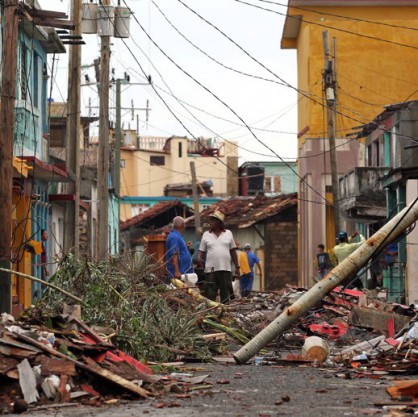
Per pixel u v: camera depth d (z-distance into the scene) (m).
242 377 14.08
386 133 45.56
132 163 110.19
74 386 11.88
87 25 35.94
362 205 45.44
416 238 34.22
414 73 61.44
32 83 34.38
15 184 29.97
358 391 12.48
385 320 20.02
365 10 61.50
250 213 66.00
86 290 16.80
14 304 29.08
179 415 10.53
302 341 19.14
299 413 10.69
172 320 17.14
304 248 60.62
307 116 61.50
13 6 19.64
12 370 11.71
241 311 22.53
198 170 112.56
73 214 32.81
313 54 61.41
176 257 24.39
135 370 12.81
